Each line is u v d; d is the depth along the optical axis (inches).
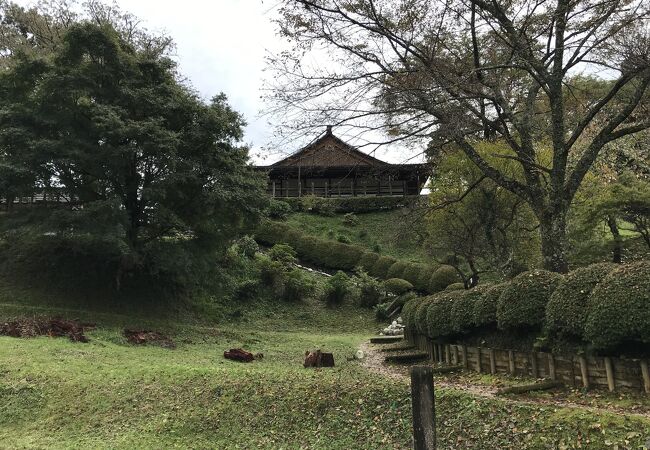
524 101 441.1
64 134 614.5
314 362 452.4
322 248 1079.0
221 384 319.3
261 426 267.4
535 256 573.6
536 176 387.5
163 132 599.5
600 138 365.4
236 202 665.0
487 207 557.0
